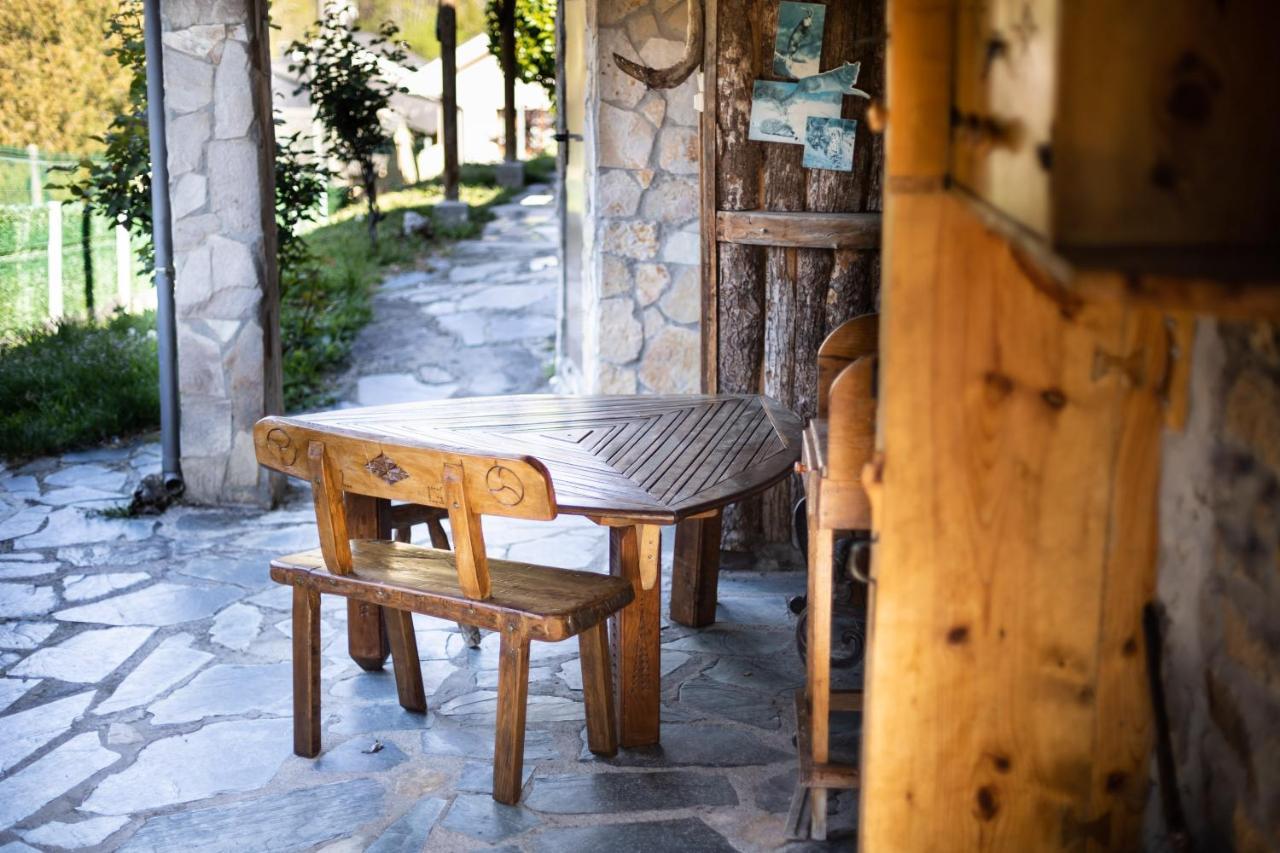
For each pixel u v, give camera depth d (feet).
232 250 16.52
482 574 9.45
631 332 16.88
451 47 36.96
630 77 16.17
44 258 26.11
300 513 17.06
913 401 6.47
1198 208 4.23
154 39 16.08
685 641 13.00
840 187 14.33
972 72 5.61
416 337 25.57
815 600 8.87
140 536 16.06
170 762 10.37
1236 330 6.11
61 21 49.01
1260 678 5.87
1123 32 4.14
